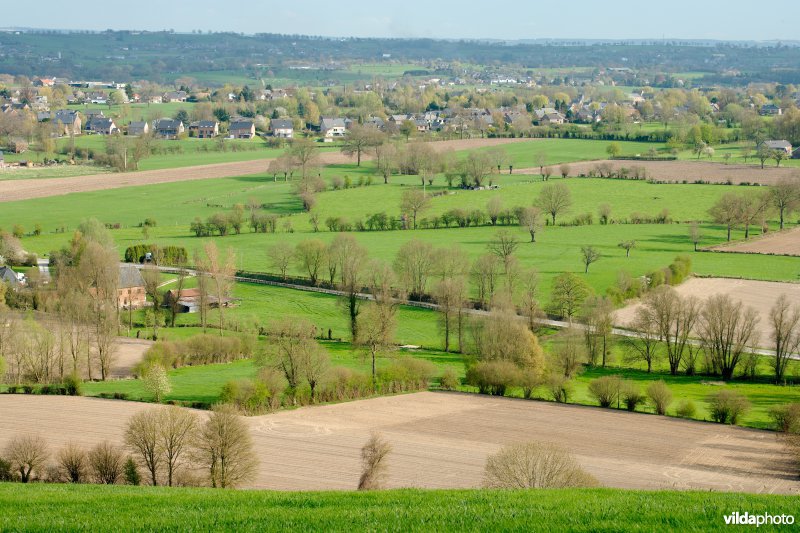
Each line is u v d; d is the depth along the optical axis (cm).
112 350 11919
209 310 16012
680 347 12975
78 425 9081
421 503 4528
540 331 13662
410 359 11738
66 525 4181
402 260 16638
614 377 10844
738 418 10038
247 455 7512
